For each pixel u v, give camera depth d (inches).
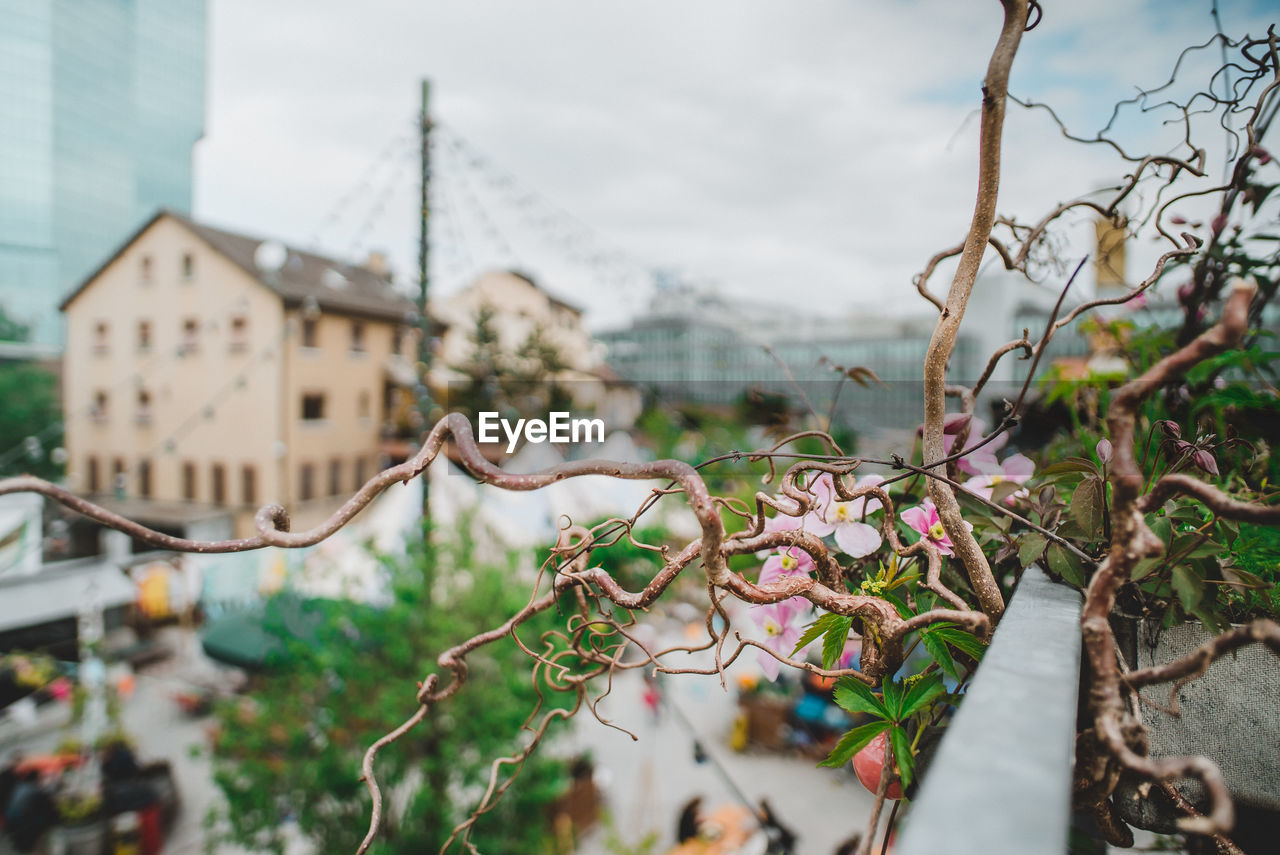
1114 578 19.9
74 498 26.6
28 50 1571.1
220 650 260.7
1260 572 32.1
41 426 756.6
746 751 278.1
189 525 602.5
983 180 25.4
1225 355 35.1
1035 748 14.3
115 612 438.0
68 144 1647.4
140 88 1835.6
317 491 659.4
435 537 173.5
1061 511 33.4
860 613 26.8
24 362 819.4
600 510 184.5
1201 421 36.3
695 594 157.0
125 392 685.9
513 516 199.0
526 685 164.7
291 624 182.5
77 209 1673.2
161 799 255.1
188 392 658.2
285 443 629.0
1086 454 38.4
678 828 215.5
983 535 33.3
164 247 668.1
